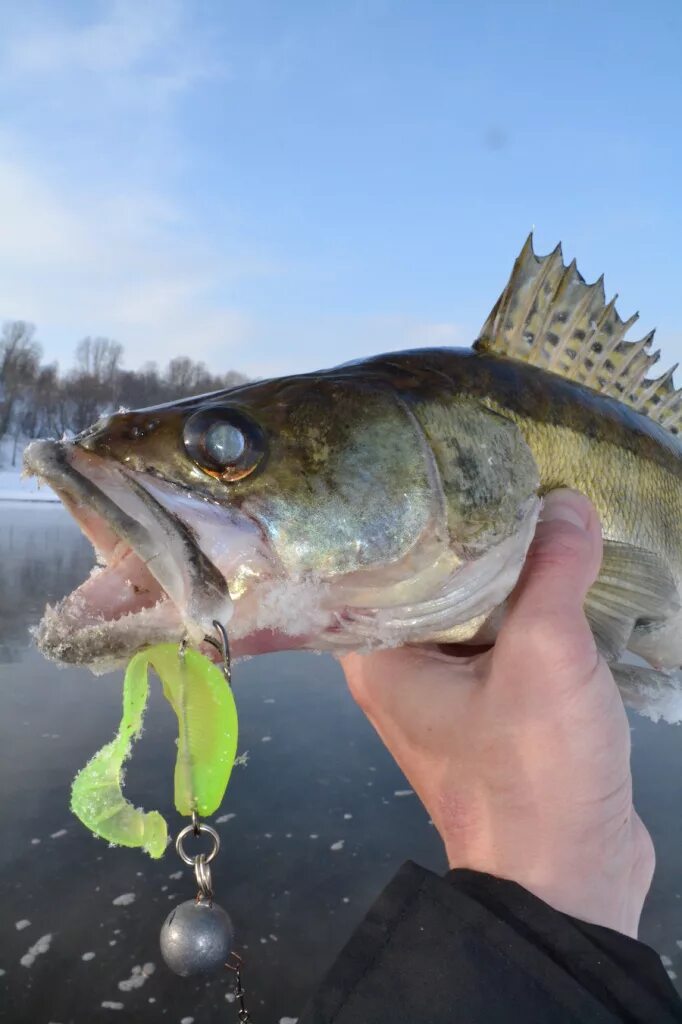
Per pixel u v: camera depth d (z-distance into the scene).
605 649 0.30
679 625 0.35
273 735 0.60
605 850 0.20
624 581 0.31
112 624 0.21
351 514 0.25
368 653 0.26
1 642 0.81
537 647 0.21
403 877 0.18
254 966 0.36
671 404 0.39
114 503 0.22
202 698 0.18
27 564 1.30
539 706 0.21
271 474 0.24
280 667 0.78
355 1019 0.16
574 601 0.23
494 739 0.21
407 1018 0.16
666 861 0.44
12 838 0.45
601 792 0.20
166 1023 0.33
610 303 0.35
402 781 0.53
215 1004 0.34
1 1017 0.33
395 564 0.26
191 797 0.18
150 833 0.17
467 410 0.28
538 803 0.20
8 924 0.38
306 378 0.27
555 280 0.33
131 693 0.19
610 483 0.32
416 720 0.23
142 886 0.42
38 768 0.54
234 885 0.42
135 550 0.21
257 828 0.47
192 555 0.22
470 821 0.21
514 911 0.17
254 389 0.26
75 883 0.42
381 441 0.26
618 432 0.33
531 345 0.33
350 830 0.47
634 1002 0.15
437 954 0.17
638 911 0.21
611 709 0.21
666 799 0.51
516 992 0.16
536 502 0.29
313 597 0.25
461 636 0.27
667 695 0.30
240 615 0.23
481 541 0.27
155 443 0.24
